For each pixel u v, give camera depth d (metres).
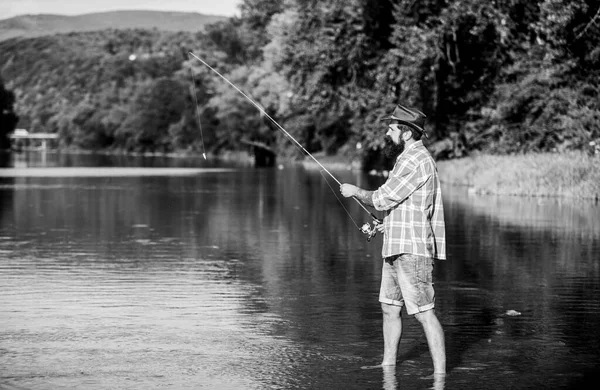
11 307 9.65
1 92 145.75
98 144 141.50
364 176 44.72
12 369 7.11
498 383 6.79
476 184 31.88
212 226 18.94
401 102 40.97
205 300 10.16
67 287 10.96
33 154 119.88
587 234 17.47
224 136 97.25
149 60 143.75
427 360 7.49
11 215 21.48
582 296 10.56
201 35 123.75
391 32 41.19
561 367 7.28
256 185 36.47
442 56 37.44
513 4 34.97
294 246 15.44
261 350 7.81
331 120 65.88
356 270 12.62
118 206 24.62
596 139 31.16
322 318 9.21
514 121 37.78
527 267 12.96
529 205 25.39
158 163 73.31
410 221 6.89
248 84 89.19
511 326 8.89
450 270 12.67
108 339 8.18
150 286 11.08
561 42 32.78
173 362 7.36
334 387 6.65
